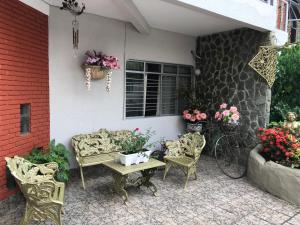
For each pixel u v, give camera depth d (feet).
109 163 11.21
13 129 10.39
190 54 19.11
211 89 18.63
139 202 10.87
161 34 17.19
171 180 13.55
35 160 10.52
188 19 14.58
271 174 12.08
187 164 12.46
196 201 11.16
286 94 17.74
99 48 14.46
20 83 10.71
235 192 12.26
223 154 17.46
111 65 13.67
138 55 16.16
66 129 13.75
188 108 18.51
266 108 15.58
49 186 7.76
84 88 14.15
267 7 14.92
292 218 9.96
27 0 10.93
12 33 10.13
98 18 14.25
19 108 10.71
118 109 15.61
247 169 14.60
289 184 11.30
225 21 14.82
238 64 16.94
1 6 9.49
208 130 18.63
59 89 13.34
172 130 18.63
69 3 11.20
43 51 12.37
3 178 10.12
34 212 7.97
